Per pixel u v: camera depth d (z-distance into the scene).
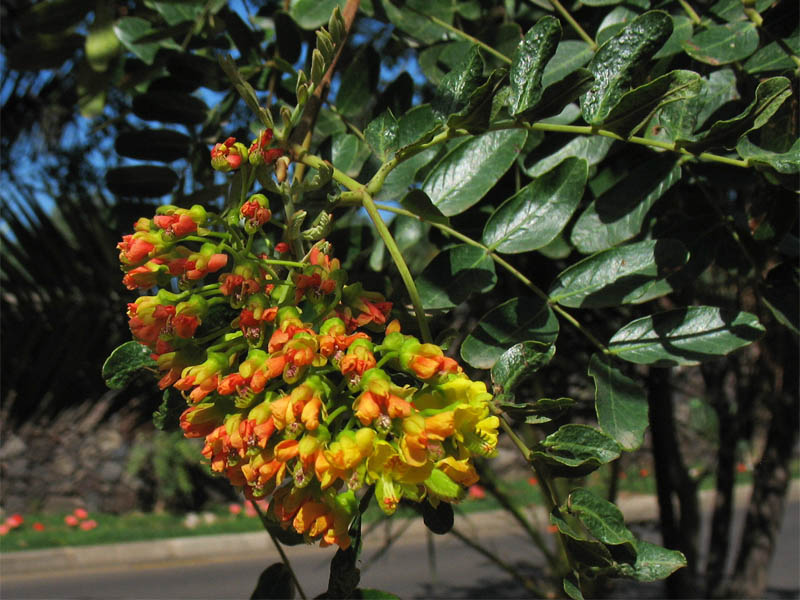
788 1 0.19
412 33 0.26
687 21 0.20
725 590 0.54
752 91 0.20
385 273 0.25
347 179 0.17
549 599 0.48
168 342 0.15
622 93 0.17
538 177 0.19
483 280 0.19
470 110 0.16
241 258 0.15
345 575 0.15
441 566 1.39
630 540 0.15
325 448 0.13
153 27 0.26
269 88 0.26
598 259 0.19
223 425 0.15
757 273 0.21
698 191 0.22
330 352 0.14
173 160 0.26
